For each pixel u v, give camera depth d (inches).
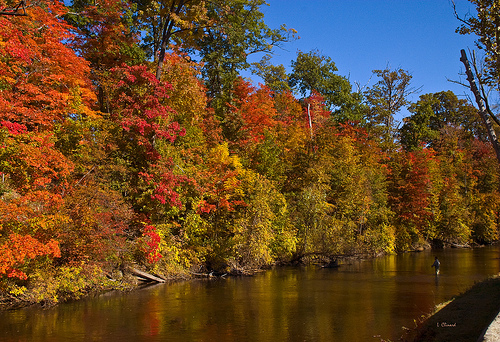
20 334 473.7
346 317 549.3
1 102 701.3
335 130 1855.3
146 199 949.2
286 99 1962.4
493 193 2402.8
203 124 1342.3
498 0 565.3
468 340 335.3
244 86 1624.0
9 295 633.6
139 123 951.0
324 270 1105.4
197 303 655.1
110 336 465.7
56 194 697.0
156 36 1285.7
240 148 1369.3
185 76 1163.9
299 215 1285.7
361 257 1449.3
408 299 669.3
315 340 443.2
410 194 1891.0
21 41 837.2
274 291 767.1
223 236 1097.4
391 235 1611.7
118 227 823.7
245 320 539.5
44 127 847.1
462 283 834.8
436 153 2482.8
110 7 1185.4
